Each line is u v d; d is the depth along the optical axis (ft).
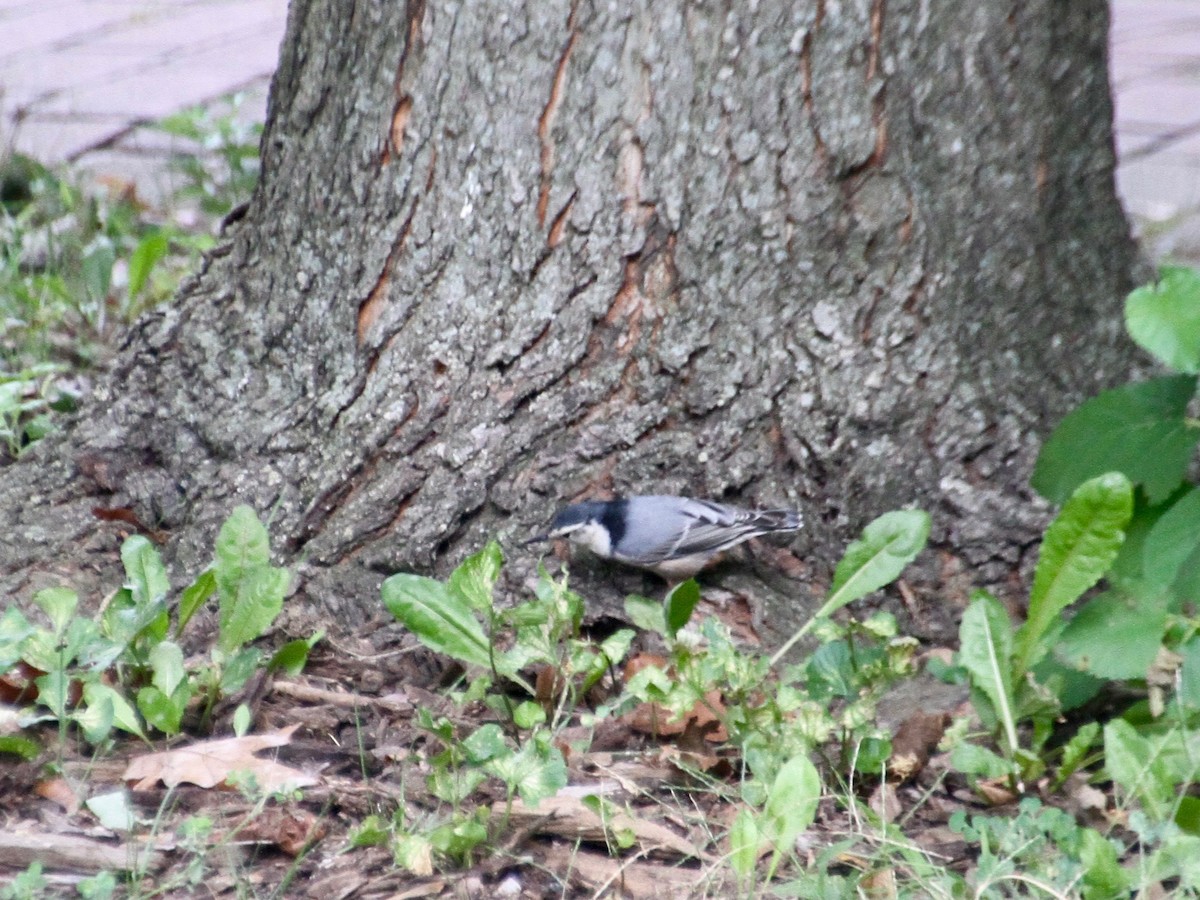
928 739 22.67
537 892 19.38
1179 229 49.60
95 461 28.25
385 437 26.50
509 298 26.30
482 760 20.54
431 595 22.43
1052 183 26.61
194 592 23.27
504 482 26.08
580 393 26.16
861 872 19.76
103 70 66.74
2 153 50.42
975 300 25.94
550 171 25.86
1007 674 21.71
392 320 26.76
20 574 26.58
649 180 25.57
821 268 25.62
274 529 26.71
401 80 26.43
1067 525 21.16
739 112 25.21
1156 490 22.02
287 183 27.96
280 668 23.93
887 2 24.86
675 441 25.95
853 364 25.61
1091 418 22.65
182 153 55.36
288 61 28.09
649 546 24.90
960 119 25.52
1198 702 20.52
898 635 25.30
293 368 27.71
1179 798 19.71
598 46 25.29
